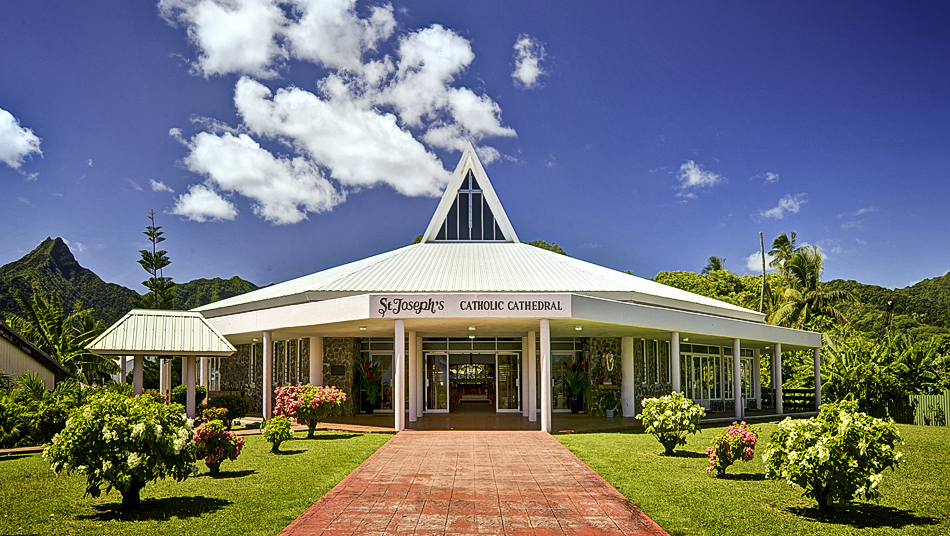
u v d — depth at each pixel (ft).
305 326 70.85
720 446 40.57
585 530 28.81
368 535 27.96
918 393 87.20
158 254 152.66
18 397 57.93
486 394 87.61
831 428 30.96
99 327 128.98
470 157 103.14
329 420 80.38
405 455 49.65
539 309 62.28
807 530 28.66
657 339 91.15
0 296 191.31
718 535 27.91
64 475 41.57
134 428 30.48
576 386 87.20
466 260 89.81
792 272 162.81
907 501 34.65
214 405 72.64
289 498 34.45
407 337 88.17
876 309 185.68
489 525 29.58
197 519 30.22
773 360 95.30
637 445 55.72
